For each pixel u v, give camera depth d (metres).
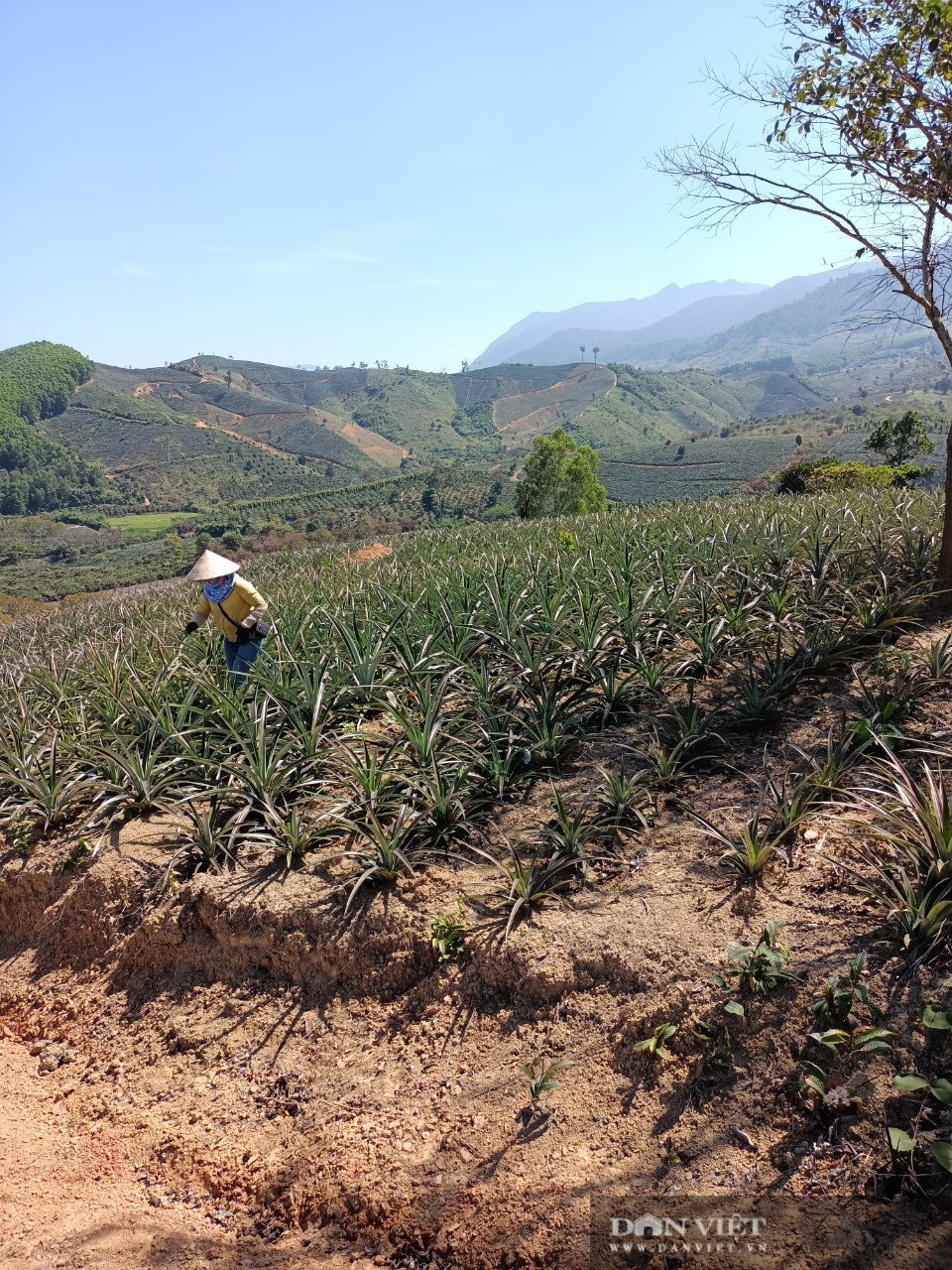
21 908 5.87
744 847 4.04
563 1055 3.44
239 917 4.66
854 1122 2.73
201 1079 4.18
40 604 45.94
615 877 4.19
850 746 4.69
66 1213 3.57
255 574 19.44
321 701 6.22
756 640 6.41
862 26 5.70
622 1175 2.89
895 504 11.48
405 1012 4.01
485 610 7.87
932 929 3.16
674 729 5.40
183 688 7.39
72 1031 4.93
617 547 10.61
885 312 6.23
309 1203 3.33
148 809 6.10
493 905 4.20
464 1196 3.05
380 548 20.55
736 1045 3.11
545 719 5.42
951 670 5.29
